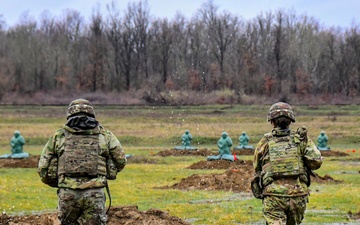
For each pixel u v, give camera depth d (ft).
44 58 302.25
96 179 28.17
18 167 102.68
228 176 74.43
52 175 28.43
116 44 311.88
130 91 276.41
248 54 275.59
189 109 210.59
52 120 191.83
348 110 209.97
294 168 29.01
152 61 311.27
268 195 29.22
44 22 364.79
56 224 38.73
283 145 29.40
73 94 275.59
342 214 51.42
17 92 280.10
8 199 62.18
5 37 327.67
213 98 238.07
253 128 175.11
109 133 29.35
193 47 299.99
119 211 39.32
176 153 129.90
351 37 294.25
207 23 299.58
